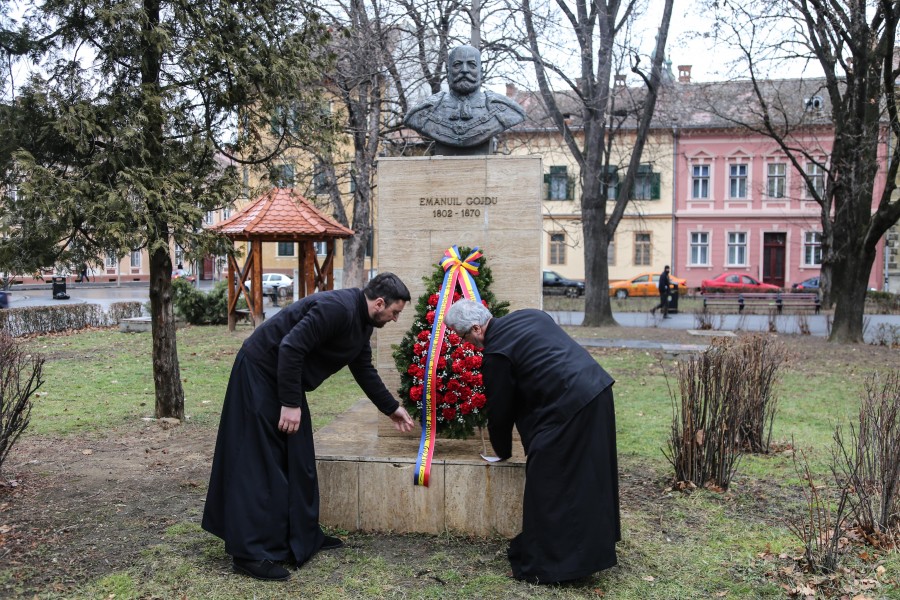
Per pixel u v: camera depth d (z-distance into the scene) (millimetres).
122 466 5688
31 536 4152
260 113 6844
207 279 41156
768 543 4180
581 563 3527
